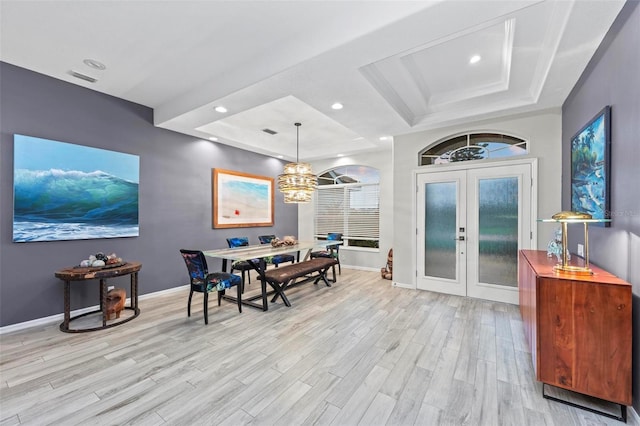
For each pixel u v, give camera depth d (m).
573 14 1.92
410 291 4.59
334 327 3.18
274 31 2.52
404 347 2.69
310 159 7.11
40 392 2.02
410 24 2.05
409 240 4.73
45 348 2.68
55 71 3.21
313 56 2.46
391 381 2.16
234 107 3.61
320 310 3.73
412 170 4.65
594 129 2.33
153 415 1.80
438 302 4.02
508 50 2.67
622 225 1.92
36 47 2.75
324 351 2.62
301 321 3.35
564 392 2.01
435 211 4.50
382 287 4.87
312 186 4.70
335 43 2.32
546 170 3.61
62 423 1.73
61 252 3.41
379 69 2.99
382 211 6.26
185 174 4.83
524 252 3.13
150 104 4.17
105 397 1.97
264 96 3.26
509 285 3.91
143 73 3.26
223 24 2.42
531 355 2.34
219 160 5.46
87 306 3.63
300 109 4.37
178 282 4.69
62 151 3.38
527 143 3.74
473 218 4.16
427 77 3.30
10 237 3.05
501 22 2.12
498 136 4.04
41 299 3.26
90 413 1.81
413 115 4.26
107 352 2.61
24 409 1.85
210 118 4.01
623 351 1.74
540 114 3.64
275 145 6.31
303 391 2.04
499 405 1.89
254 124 5.07
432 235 4.53
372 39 2.22
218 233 5.43
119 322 3.27
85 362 2.43
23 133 3.13
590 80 2.47
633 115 1.77
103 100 3.78
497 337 2.88
